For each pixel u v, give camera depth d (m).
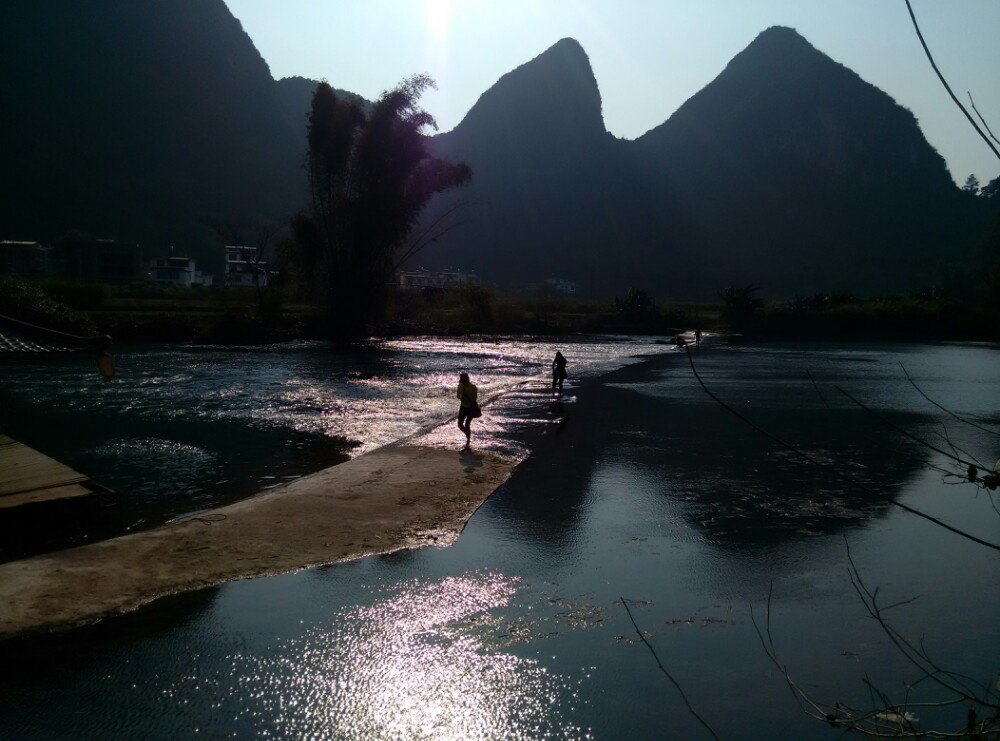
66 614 6.63
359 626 6.43
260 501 10.36
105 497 10.05
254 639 6.18
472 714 5.05
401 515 9.82
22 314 36.91
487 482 11.79
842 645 6.07
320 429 17.58
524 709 5.11
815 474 12.59
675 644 6.10
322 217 51.78
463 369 33.50
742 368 34.97
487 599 7.07
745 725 4.89
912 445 15.20
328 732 4.83
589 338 61.12
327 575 7.68
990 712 4.90
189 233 198.75
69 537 9.31
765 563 8.10
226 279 120.50
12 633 6.24
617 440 15.80
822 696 5.25
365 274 52.56
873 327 67.38
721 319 73.62
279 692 5.34
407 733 4.82
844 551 8.52
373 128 51.22
